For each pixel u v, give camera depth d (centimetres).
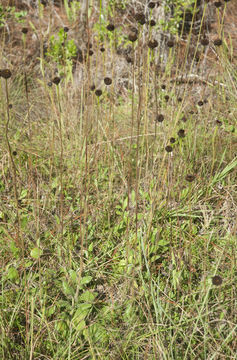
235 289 215
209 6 634
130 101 462
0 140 375
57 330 201
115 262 243
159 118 244
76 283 224
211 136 355
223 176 297
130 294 223
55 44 492
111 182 300
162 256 247
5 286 228
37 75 518
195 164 326
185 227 270
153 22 240
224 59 406
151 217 244
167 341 196
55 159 332
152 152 303
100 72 501
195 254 246
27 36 594
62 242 257
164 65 524
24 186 321
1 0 568
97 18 546
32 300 198
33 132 392
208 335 196
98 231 274
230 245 242
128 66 486
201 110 392
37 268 235
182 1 522
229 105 393
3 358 185
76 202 302
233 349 188
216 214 277
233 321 197
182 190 299
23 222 261
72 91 438
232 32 612
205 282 215
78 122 389
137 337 194
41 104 455
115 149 349
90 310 205
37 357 192
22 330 205
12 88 462
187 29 624
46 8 656
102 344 198
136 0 539
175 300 217
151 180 292
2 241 256
